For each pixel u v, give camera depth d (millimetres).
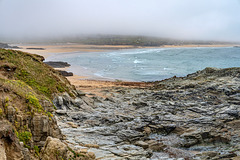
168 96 54844
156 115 39750
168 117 37969
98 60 151000
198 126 34250
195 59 166500
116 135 30219
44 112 17078
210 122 35219
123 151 24719
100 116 37219
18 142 12562
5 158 10695
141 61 150000
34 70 42500
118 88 69062
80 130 30266
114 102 50719
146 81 88812
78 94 46562
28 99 16609
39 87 39531
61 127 31031
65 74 95000
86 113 38312
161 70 115625
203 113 40969
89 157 17469
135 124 34625
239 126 35344
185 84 66250
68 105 41031
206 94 53938
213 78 66500
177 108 44688
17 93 16328
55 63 124250
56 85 42469
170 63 142250
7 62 39375
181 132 33062
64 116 36344
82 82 80938
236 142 31422
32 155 14164
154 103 49219
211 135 32031
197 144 31156
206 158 26016
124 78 94000
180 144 30328
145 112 42750
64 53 192875
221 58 173875
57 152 13688
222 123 35094
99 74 101688
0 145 11078
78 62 139750
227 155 26781
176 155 27062
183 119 36875
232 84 57531
